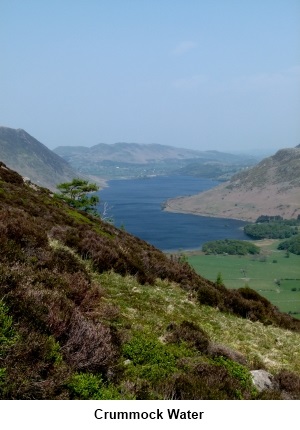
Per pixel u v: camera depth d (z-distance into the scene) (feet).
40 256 38.75
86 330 22.89
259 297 70.74
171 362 27.14
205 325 43.45
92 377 20.24
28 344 19.38
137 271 52.85
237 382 26.91
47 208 82.28
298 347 48.85
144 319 36.58
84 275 40.22
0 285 23.81
